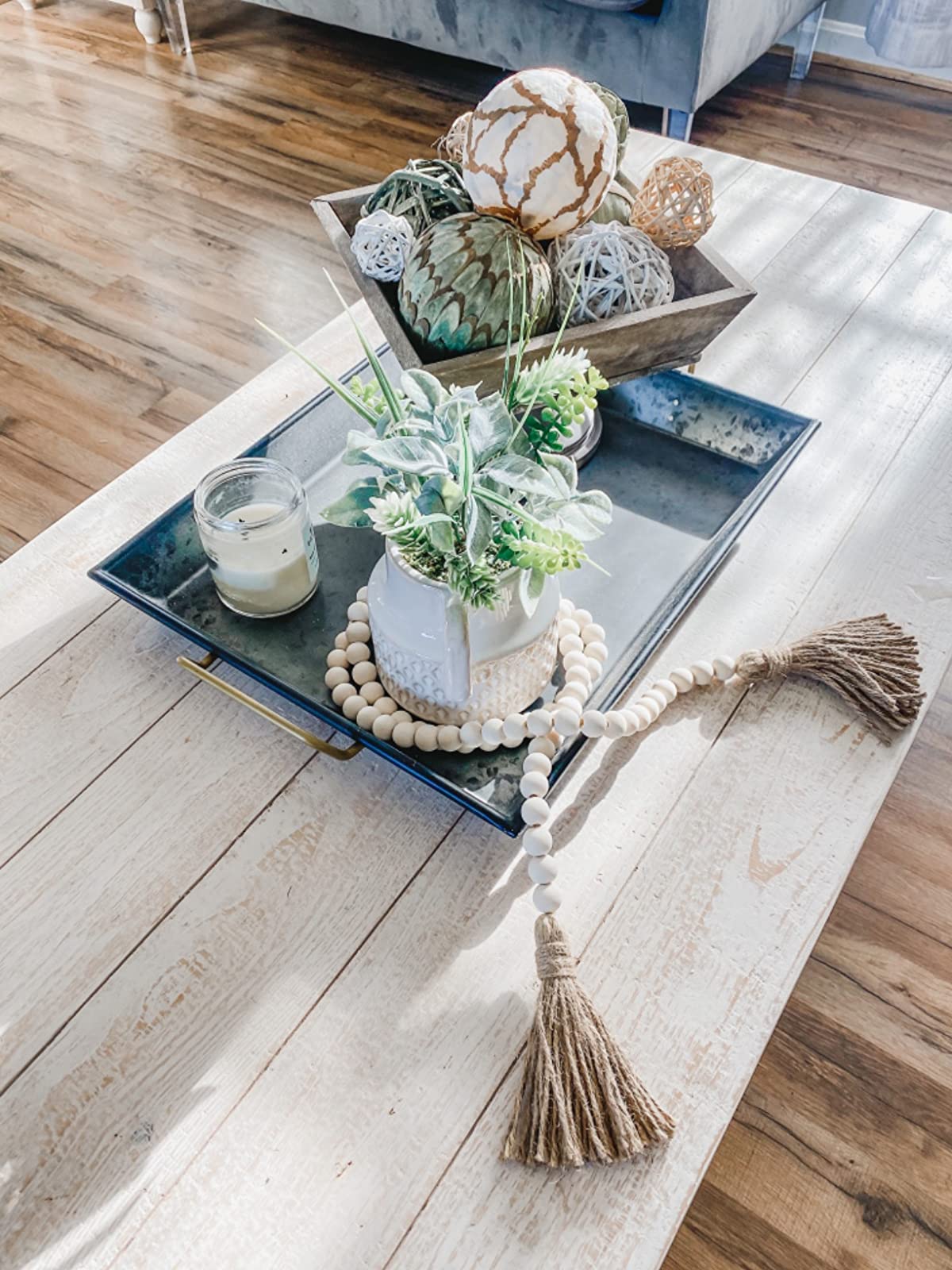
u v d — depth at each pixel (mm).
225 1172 581
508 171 799
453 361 801
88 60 2785
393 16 2424
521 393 689
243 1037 630
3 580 884
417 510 630
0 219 2201
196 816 733
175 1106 604
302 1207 568
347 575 881
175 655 830
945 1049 1085
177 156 2393
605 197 927
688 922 679
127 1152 588
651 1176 579
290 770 760
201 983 653
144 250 2119
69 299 1999
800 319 1127
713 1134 593
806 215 1273
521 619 707
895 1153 1018
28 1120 601
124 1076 616
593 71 2195
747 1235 971
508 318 800
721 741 776
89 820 731
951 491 951
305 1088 610
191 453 991
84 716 791
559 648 800
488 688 728
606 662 806
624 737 777
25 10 3025
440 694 730
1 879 700
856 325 1120
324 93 2619
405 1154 586
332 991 649
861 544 907
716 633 840
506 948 668
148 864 708
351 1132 594
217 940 672
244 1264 550
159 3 2805
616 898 689
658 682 794
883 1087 1060
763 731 783
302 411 982
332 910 686
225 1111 602
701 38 2012
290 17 2930
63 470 1672
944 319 1128
